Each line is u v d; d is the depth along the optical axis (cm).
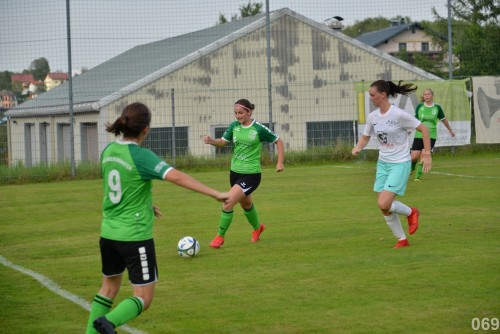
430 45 6106
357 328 721
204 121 3384
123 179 632
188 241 1101
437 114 2088
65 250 1203
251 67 3478
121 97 3181
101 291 670
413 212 1140
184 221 1485
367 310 783
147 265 636
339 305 807
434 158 2864
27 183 2472
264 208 1644
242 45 3453
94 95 3362
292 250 1139
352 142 2898
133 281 636
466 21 3172
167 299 854
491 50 3153
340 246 1160
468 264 991
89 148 3259
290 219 1468
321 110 3544
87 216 1622
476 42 3161
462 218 1396
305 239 1235
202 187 632
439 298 821
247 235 1298
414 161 2061
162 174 628
